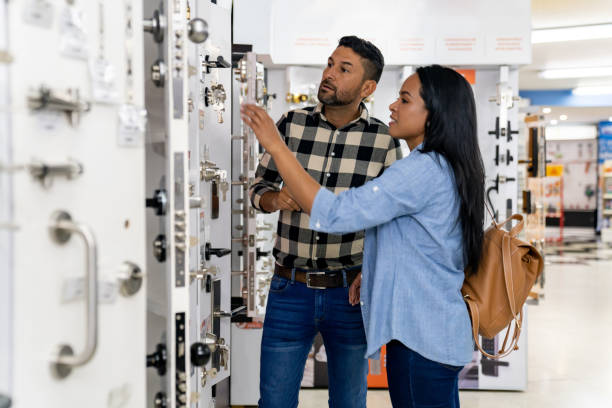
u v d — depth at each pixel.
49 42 0.96
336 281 2.08
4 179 0.87
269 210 2.04
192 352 1.41
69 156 1.02
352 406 2.13
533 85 11.39
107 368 1.14
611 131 15.34
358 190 1.52
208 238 2.23
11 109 0.85
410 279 1.57
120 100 1.17
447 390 1.58
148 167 1.43
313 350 3.75
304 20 3.60
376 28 3.61
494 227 1.74
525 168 4.70
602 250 12.42
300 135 2.16
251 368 3.51
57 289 0.99
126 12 1.19
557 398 3.67
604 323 5.70
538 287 4.59
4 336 0.89
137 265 1.23
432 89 1.59
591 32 7.63
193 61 1.84
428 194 1.53
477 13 3.61
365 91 2.11
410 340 1.55
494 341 3.79
